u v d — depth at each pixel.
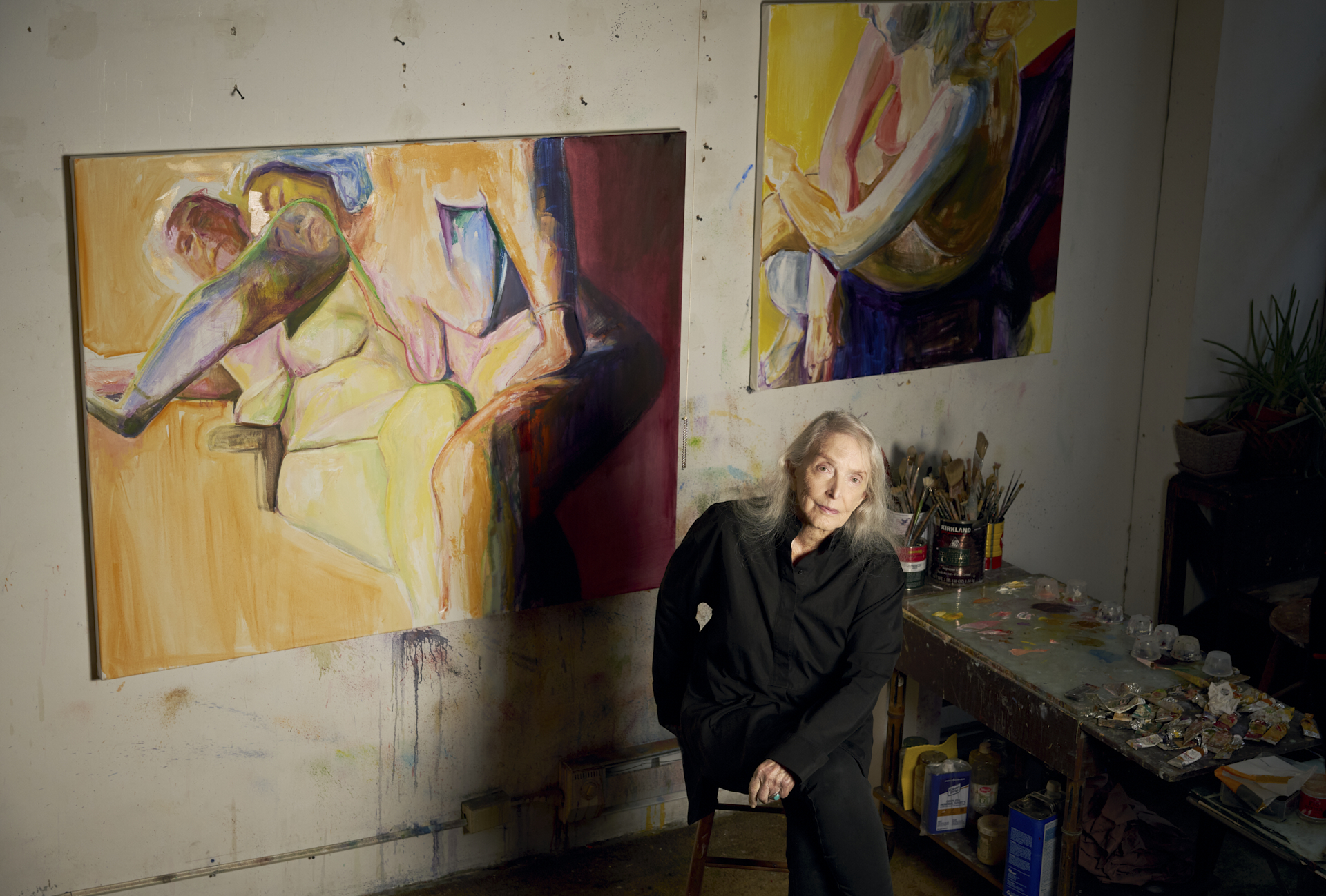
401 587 2.76
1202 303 3.61
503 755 3.02
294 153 2.43
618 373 2.87
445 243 2.61
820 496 2.33
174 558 2.52
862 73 2.97
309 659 2.72
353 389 2.60
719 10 2.81
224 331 2.45
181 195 2.36
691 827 3.24
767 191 2.94
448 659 2.88
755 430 3.15
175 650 2.56
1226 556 3.58
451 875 2.99
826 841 2.28
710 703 2.46
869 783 2.37
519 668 2.98
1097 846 2.72
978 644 2.73
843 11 2.91
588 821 3.12
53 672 2.49
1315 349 3.73
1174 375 3.68
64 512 2.43
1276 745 2.35
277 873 2.79
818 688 2.45
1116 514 3.88
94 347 2.35
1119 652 2.70
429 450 2.71
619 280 2.81
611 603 3.06
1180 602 3.80
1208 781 2.38
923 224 3.16
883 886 2.31
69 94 2.25
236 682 2.66
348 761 2.82
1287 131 3.60
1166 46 3.49
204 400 2.47
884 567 2.43
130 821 2.63
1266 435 3.58
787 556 2.40
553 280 2.74
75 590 2.47
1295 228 3.72
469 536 2.80
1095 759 2.45
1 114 2.21
